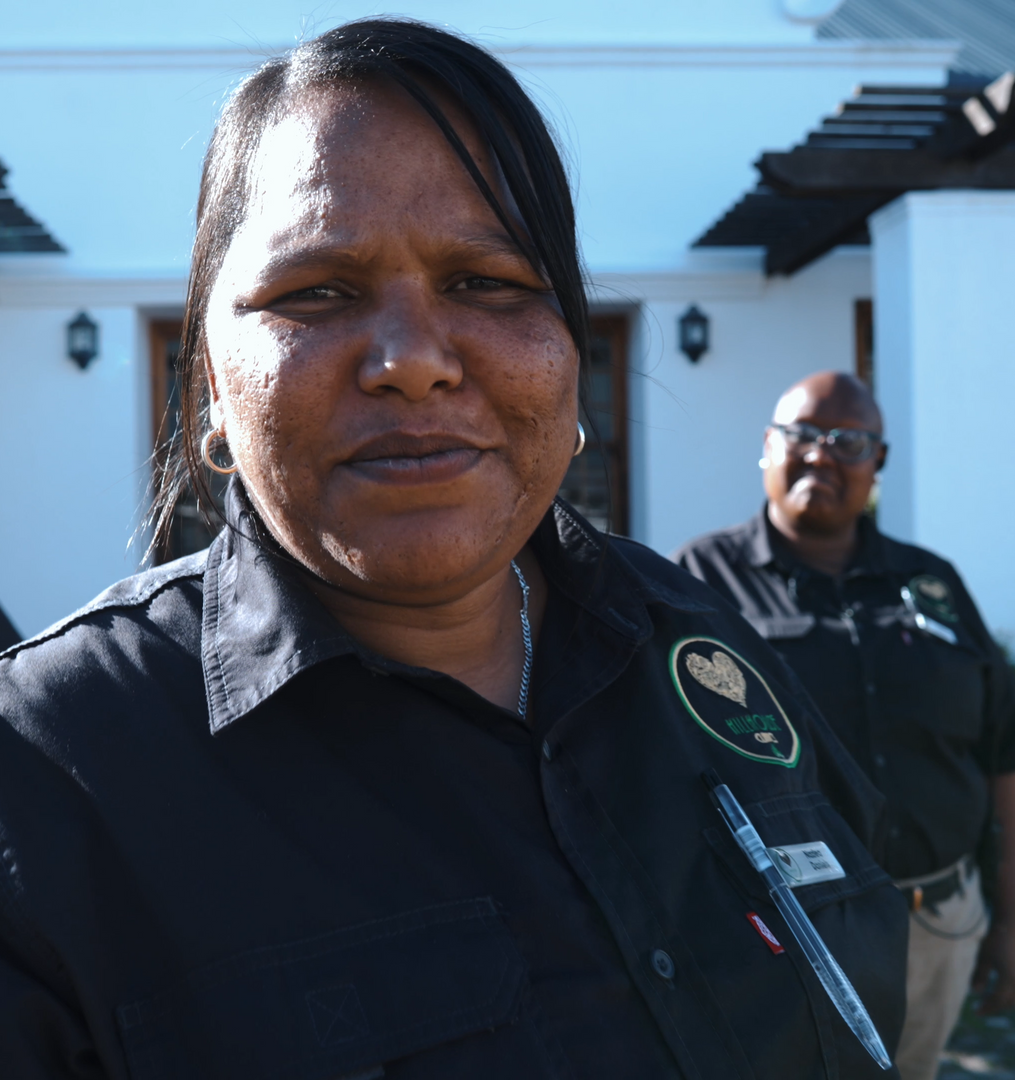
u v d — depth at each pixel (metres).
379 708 0.97
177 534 4.77
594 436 1.14
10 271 6.28
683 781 1.10
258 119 0.95
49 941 0.82
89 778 0.87
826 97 6.71
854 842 1.24
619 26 6.70
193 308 1.04
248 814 0.89
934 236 5.14
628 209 6.62
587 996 0.92
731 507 6.50
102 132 6.38
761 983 1.01
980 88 4.72
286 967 0.85
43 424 6.26
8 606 6.20
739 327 6.57
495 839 0.95
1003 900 2.66
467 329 0.89
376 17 1.02
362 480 0.87
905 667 2.55
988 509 5.16
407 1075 0.85
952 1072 3.57
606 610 1.14
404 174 0.88
